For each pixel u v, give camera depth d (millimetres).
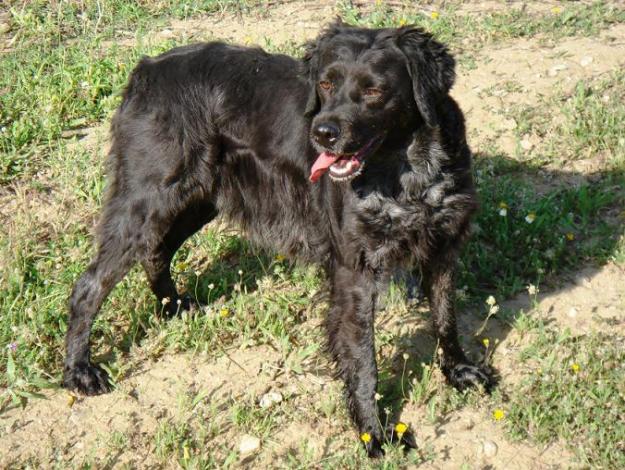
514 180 2426
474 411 2010
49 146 2537
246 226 2191
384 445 1941
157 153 2096
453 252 2025
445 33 2812
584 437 1950
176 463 1955
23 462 1967
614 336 2105
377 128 1948
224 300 2230
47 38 2881
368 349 1980
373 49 1945
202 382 2080
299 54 2725
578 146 2479
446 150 1972
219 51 2154
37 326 2156
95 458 1966
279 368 2094
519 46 2777
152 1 3027
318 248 2113
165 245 2195
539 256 2266
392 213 1969
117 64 2715
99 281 2102
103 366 2070
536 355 2076
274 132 2102
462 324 2164
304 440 1956
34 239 2330
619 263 2246
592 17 2863
